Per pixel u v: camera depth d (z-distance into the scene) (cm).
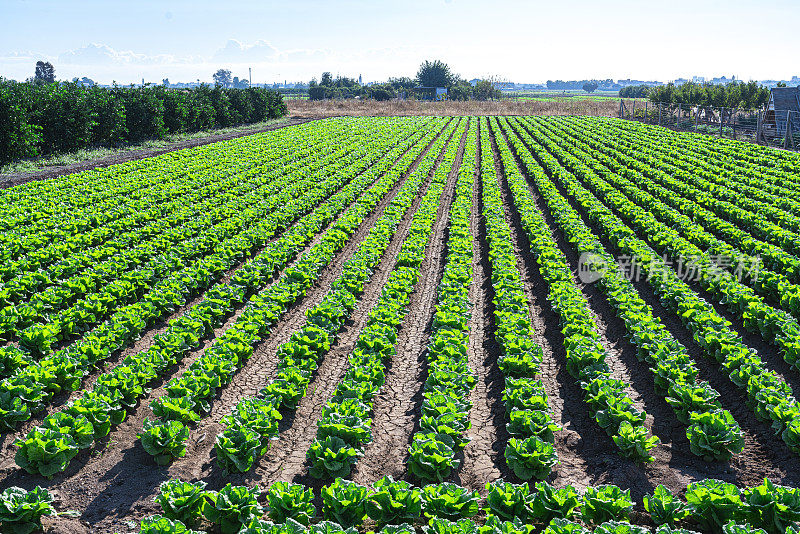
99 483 797
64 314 1213
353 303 1391
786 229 2014
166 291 1364
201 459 855
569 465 848
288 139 4588
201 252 1731
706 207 2342
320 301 1503
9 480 791
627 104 9606
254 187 2723
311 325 1191
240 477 815
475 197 2700
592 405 959
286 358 1051
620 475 814
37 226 1888
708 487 682
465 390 966
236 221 1998
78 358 1053
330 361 1176
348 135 4981
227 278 1606
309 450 814
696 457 854
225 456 820
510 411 938
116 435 905
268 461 857
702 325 1170
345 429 825
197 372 1005
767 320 1184
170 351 1097
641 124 6206
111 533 711
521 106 9106
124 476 812
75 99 3678
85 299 1339
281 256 1694
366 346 1144
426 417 853
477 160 3816
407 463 851
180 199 2352
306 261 1622
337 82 15050
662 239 1859
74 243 1739
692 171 3216
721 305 1430
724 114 6438
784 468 817
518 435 865
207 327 1266
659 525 693
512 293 1384
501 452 878
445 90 14438
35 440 773
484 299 1519
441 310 1304
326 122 6362
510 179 2912
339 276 1673
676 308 1356
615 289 1421
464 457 869
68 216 2008
